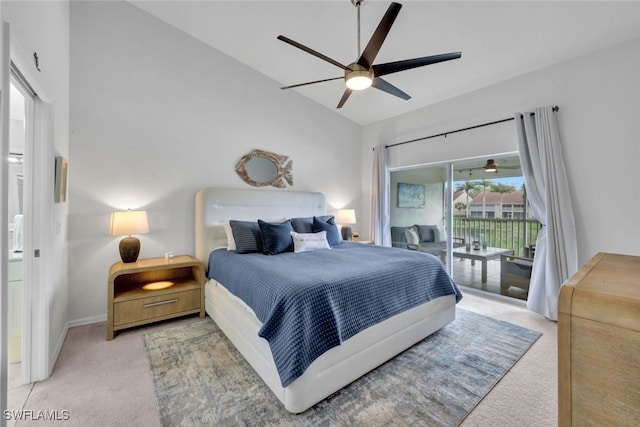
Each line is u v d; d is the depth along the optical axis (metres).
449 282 2.69
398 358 2.19
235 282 2.38
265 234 3.11
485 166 3.68
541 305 3.02
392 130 4.74
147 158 3.16
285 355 1.59
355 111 4.77
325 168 4.76
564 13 2.35
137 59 3.09
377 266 2.32
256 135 3.98
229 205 3.55
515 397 1.74
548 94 3.02
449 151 3.92
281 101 4.22
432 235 4.28
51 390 1.79
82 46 2.79
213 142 3.61
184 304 2.88
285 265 2.38
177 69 3.35
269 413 1.60
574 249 2.80
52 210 1.99
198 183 3.50
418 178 4.46
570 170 2.87
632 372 0.47
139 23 3.10
